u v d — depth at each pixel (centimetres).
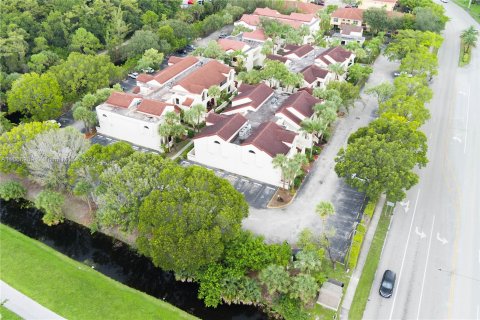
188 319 6053
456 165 9188
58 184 8175
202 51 13412
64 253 7356
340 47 13225
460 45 15462
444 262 6856
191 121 9838
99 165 7294
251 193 8394
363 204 8069
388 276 6406
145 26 14850
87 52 13525
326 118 9000
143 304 6225
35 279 6512
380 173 7294
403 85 10419
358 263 6800
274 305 6250
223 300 6431
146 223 6341
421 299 6241
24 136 8244
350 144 7944
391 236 7338
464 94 12150
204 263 6159
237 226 6322
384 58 14662
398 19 15812
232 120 9169
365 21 16425
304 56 13038
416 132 8306
